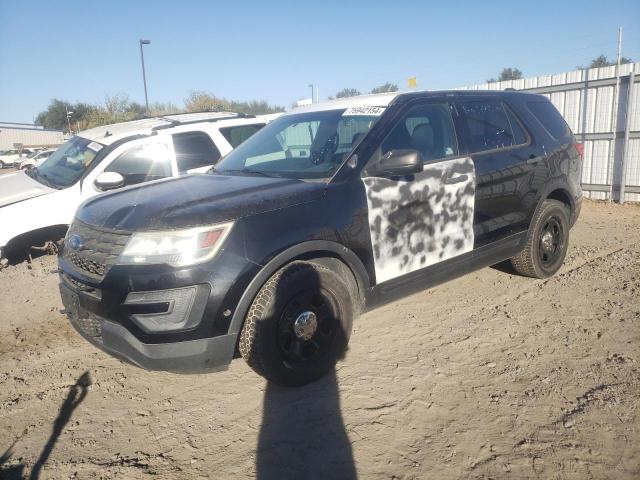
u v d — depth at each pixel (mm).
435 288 5172
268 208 3195
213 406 3283
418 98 4133
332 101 4602
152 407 3328
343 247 3402
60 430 3139
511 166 4512
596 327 4082
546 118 5227
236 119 7332
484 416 3006
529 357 3674
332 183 3486
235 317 3012
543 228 5055
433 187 3906
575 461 2596
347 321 3496
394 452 2736
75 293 3293
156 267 2912
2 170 32500
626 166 9680
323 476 2588
